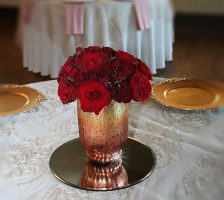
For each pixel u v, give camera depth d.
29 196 0.67
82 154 0.82
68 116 1.01
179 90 1.08
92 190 0.69
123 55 0.70
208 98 1.03
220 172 0.73
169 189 0.68
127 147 0.84
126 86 0.67
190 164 0.77
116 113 0.69
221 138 0.86
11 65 1.10
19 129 0.93
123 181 0.71
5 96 1.08
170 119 0.97
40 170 0.76
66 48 0.87
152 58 0.91
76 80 0.68
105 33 0.93
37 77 1.14
